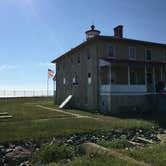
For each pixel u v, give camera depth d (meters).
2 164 9.35
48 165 8.13
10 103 46.38
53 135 13.09
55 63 43.97
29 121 18.14
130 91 26.88
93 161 7.87
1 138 12.12
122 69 29.92
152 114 24.33
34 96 69.88
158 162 7.79
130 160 7.84
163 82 29.06
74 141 12.55
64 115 22.78
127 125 16.59
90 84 30.28
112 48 29.41
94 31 33.66
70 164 7.88
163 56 33.94
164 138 13.66
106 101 26.59
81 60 33.03
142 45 31.70
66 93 38.47
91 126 15.81
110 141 11.73
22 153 10.21
